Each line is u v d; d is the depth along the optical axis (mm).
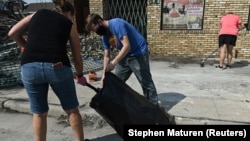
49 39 2953
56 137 3934
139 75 4066
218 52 8641
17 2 13766
